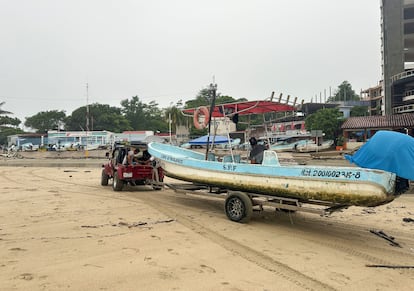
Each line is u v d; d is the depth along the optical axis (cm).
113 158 1530
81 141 6712
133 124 9875
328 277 515
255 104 1064
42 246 636
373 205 676
